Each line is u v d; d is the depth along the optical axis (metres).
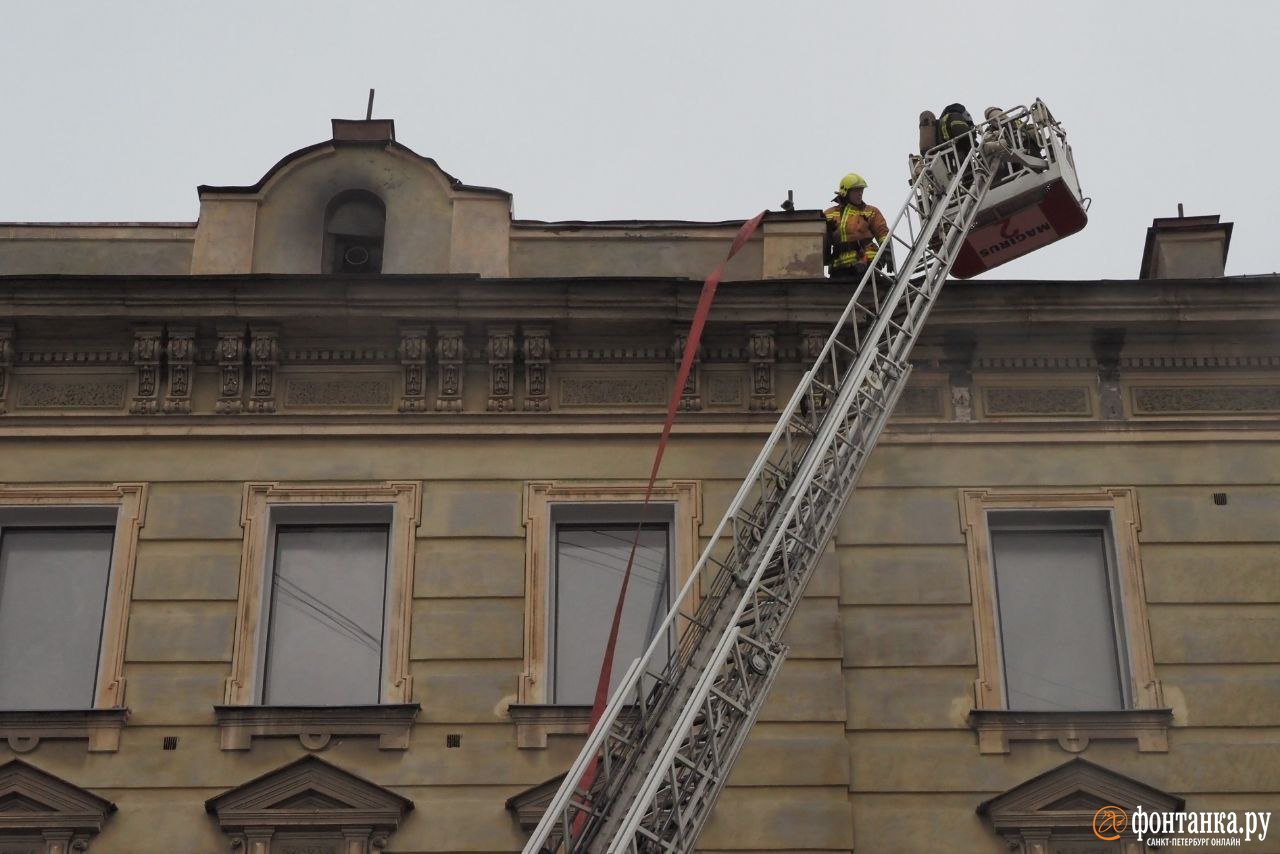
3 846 31.02
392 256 36.47
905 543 33.84
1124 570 33.66
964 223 32.75
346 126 38.16
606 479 34.34
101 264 36.50
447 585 33.38
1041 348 35.53
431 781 31.56
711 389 35.12
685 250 36.72
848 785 31.53
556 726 31.95
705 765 25.52
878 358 30.25
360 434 34.69
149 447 34.56
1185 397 35.25
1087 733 32.06
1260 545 33.88
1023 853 31.02
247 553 33.66
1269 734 32.19
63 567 34.00
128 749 31.80
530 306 35.00
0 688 33.00
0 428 34.53
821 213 36.69
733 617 26.44
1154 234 37.84
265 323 35.06
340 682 33.06
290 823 31.02
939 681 32.62
